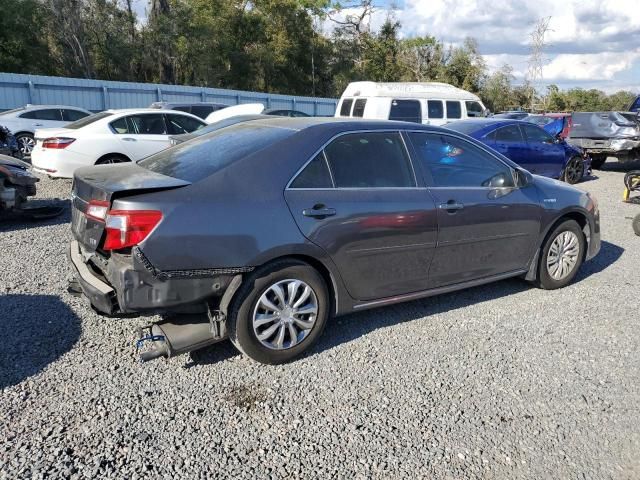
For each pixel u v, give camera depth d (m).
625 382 3.54
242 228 3.26
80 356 3.58
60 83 21.36
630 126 14.06
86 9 31.36
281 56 37.31
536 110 49.91
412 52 51.75
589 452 2.83
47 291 4.68
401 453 2.75
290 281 3.51
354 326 4.23
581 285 5.36
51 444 2.70
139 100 23.91
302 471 2.59
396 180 4.00
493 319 4.46
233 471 2.57
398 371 3.56
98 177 3.50
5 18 26.91
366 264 3.81
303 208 3.49
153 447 2.72
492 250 4.54
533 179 4.86
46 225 7.17
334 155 3.75
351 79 42.44
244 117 7.02
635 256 6.49
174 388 3.26
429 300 4.84
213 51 34.12
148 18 32.62
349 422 2.99
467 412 3.13
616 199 10.39
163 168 3.68
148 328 3.57
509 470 2.67
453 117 15.20
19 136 15.02
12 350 3.61
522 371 3.63
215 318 3.33
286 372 3.50
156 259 3.05
